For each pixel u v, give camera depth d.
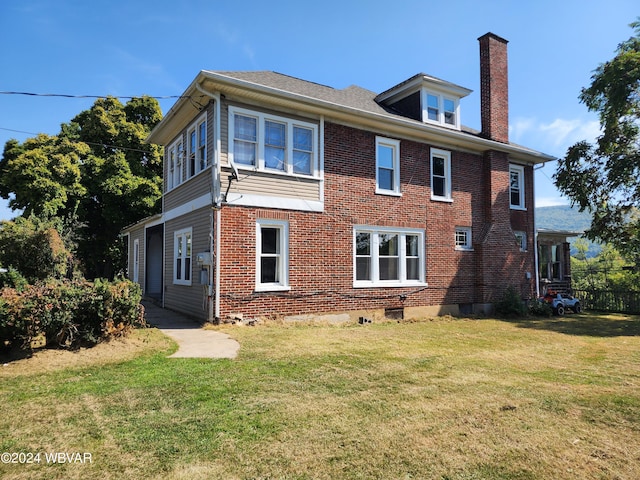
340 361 7.25
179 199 13.63
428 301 14.34
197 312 11.70
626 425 4.50
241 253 10.81
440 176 15.20
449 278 14.93
